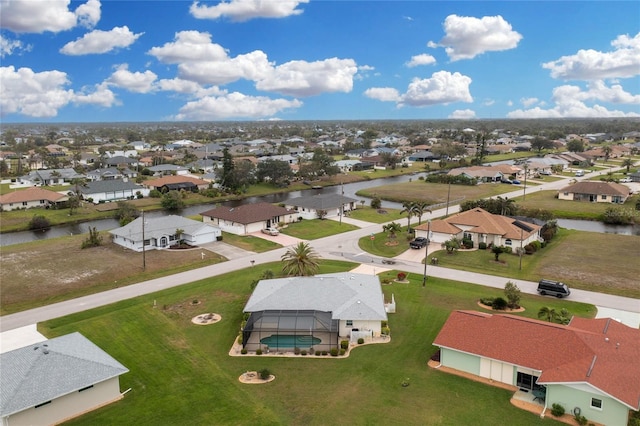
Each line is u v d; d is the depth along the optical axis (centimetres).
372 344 4472
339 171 17425
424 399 3525
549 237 8269
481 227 7838
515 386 3688
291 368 4022
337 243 8262
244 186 15025
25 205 11744
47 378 3341
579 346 3569
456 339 3991
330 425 3219
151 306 5400
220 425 3228
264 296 5038
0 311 5266
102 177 16025
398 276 6288
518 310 5131
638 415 3133
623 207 10875
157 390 3684
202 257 7319
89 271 6631
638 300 5406
